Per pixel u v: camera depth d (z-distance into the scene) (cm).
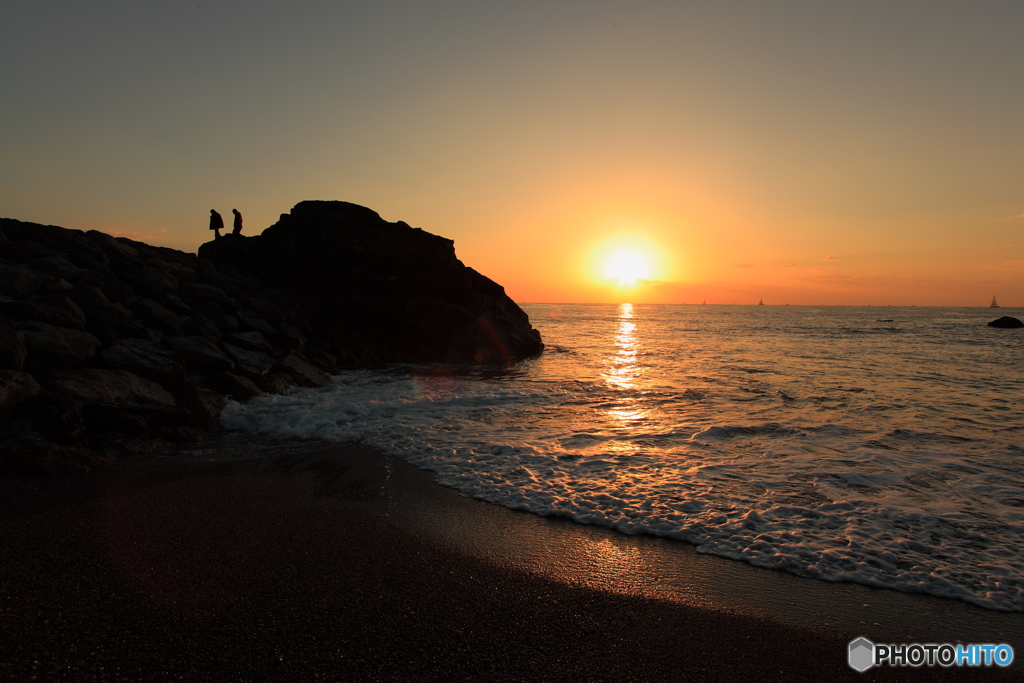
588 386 1769
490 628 452
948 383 1886
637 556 590
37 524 642
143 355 1243
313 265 2336
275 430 1136
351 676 387
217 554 573
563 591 515
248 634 433
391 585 518
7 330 1016
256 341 1695
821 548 608
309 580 522
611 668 405
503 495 766
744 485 809
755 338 4672
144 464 901
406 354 2434
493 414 1312
